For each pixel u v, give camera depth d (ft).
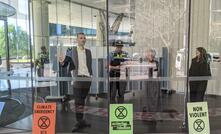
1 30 21.88
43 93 19.53
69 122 17.13
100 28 28.22
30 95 19.61
